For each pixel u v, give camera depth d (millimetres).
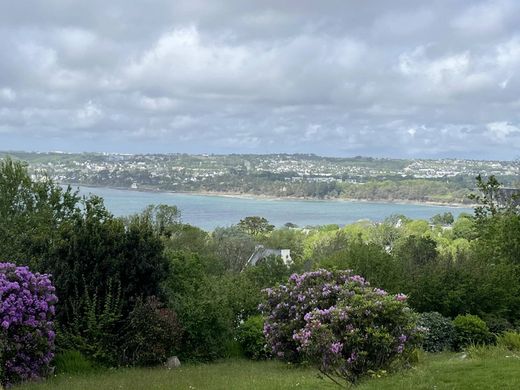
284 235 93625
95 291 15766
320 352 9242
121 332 15898
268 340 14781
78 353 14891
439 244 80188
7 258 19531
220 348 18453
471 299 23562
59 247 16062
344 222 130375
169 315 16234
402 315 9516
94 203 21062
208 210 145250
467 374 9938
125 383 12148
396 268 23984
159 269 16781
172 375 13594
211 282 20250
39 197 26047
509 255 26703
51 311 13148
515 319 24562
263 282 29844
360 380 9375
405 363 10320
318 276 14250
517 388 8922
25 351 12594
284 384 11039
